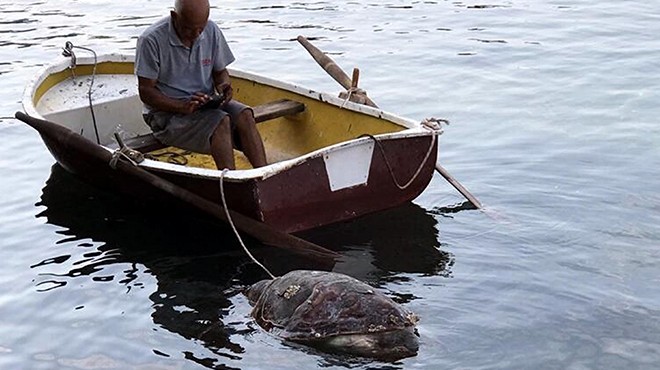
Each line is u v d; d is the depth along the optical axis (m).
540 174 9.27
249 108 8.81
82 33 13.21
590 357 6.95
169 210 8.77
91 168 8.92
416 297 7.59
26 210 8.89
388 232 8.45
